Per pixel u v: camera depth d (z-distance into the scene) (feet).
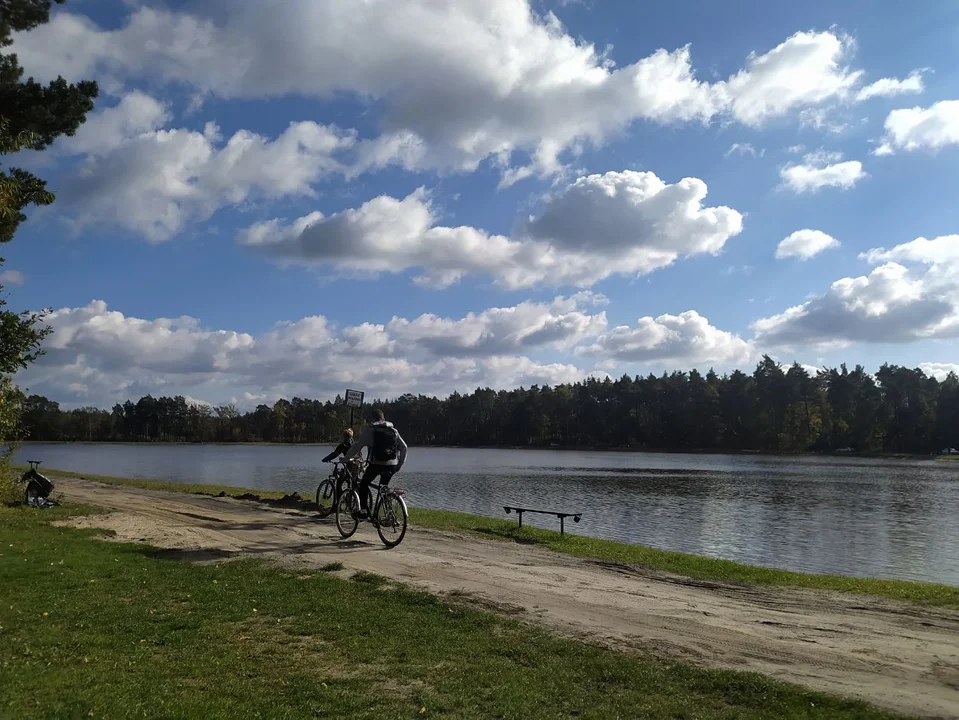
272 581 29.94
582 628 24.50
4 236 56.29
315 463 232.73
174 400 526.16
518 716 16.85
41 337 47.80
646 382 482.69
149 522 49.78
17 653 20.39
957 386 386.52
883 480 192.54
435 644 21.95
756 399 412.36
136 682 18.26
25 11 53.78
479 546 42.55
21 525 46.01
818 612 28.35
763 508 115.85
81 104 59.16
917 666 21.38
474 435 538.47
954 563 66.18
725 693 18.75
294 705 17.12
